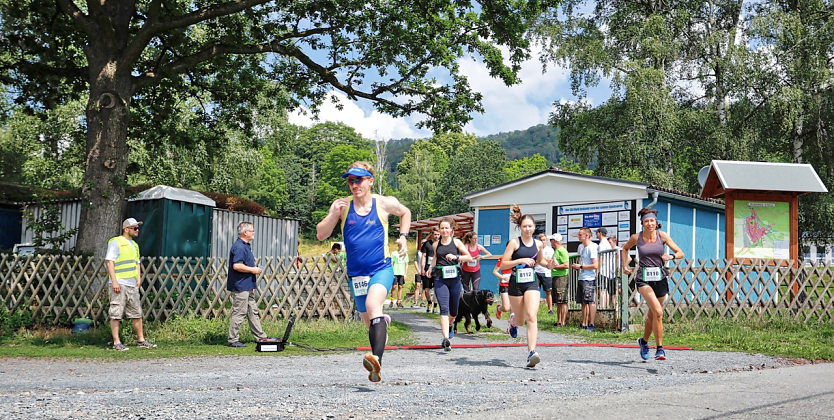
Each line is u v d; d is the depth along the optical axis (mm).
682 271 12500
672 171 28906
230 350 9172
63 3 13164
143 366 7477
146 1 16031
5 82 15547
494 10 16203
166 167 29844
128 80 13469
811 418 4051
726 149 28797
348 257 5438
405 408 4348
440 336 11344
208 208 15742
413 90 17406
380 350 5070
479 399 4746
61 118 26562
